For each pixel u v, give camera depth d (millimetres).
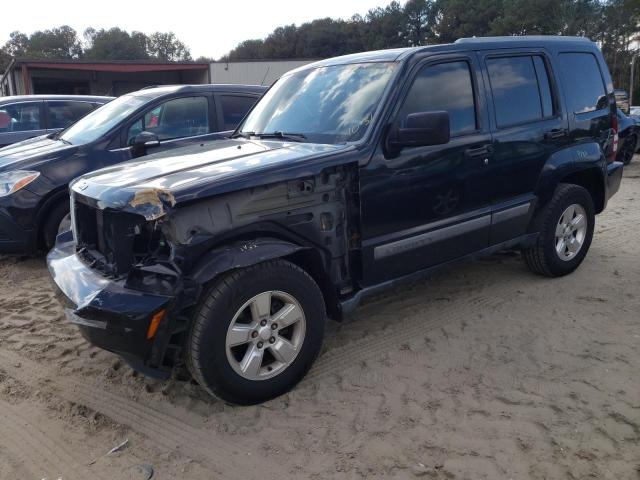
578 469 2693
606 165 5465
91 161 6051
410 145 3576
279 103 4586
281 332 3375
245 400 3215
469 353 3893
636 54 52656
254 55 104375
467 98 4246
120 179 3246
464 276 5406
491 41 4543
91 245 3512
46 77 32625
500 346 3982
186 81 36281
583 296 4828
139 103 6566
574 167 4988
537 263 5098
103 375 3697
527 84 4707
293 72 4883
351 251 3664
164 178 3143
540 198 4812
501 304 4715
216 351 3016
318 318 3414
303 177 3289
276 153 3537
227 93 7109
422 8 80500
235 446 2945
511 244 4727
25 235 5738
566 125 4945
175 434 3059
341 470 2738
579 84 5199
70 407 3332
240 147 3889
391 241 3758
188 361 3057
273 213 3230
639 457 2768
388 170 3666
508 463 2750
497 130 4375
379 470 2729
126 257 3043
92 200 3180
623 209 8438
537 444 2883
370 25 83812
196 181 3012
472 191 4230
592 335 4105
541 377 3543
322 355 3910
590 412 3145
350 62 4340
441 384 3498
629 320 4344
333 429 3061
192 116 6824
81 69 30141
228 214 3070
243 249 3076
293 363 3346
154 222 2957
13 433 3102
